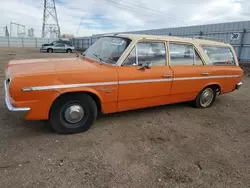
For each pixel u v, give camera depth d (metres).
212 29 16.22
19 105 2.83
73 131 3.38
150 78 3.82
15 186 2.17
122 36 3.96
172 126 3.97
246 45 14.07
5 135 3.21
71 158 2.72
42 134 3.31
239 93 7.10
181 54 4.38
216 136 3.67
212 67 4.83
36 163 2.57
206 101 5.14
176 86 4.28
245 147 3.33
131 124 3.93
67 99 3.20
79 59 4.19
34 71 3.00
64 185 2.23
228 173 2.62
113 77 3.43
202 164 2.78
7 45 39.38
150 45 3.92
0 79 7.37
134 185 2.30
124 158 2.80
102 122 3.93
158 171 2.57
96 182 2.30
